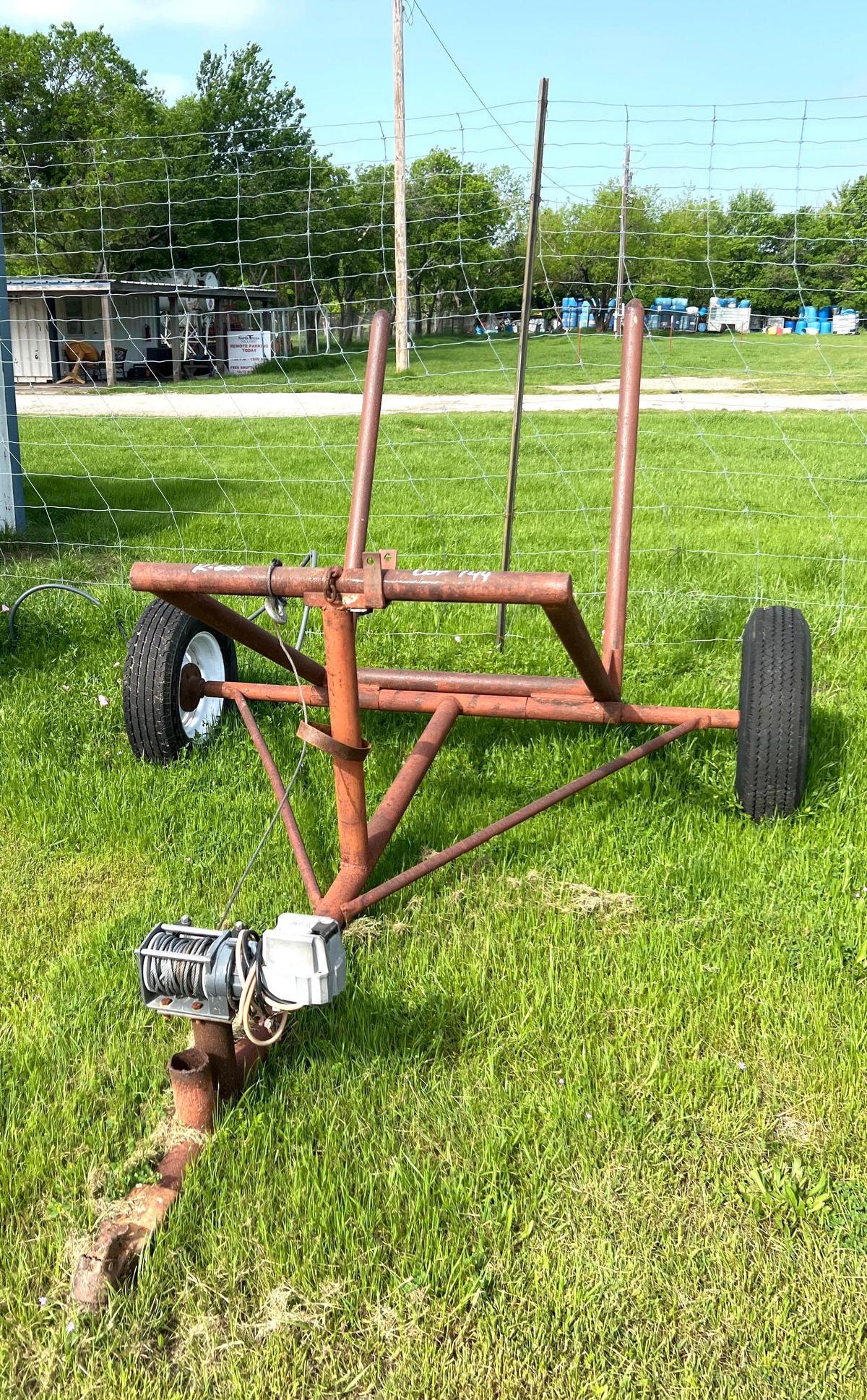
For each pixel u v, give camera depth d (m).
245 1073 2.62
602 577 7.05
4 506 8.52
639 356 4.04
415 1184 2.35
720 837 3.78
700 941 3.23
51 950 3.31
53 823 4.02
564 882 3.53
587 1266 2.18
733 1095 2.63
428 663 5.43
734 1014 2.91
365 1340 2.06
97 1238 2.17
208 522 8.97
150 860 3.79
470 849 3.40
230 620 3.32
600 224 39.56
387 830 3.35
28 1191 2.39
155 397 24.00
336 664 2.89
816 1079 2.67
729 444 13.90
